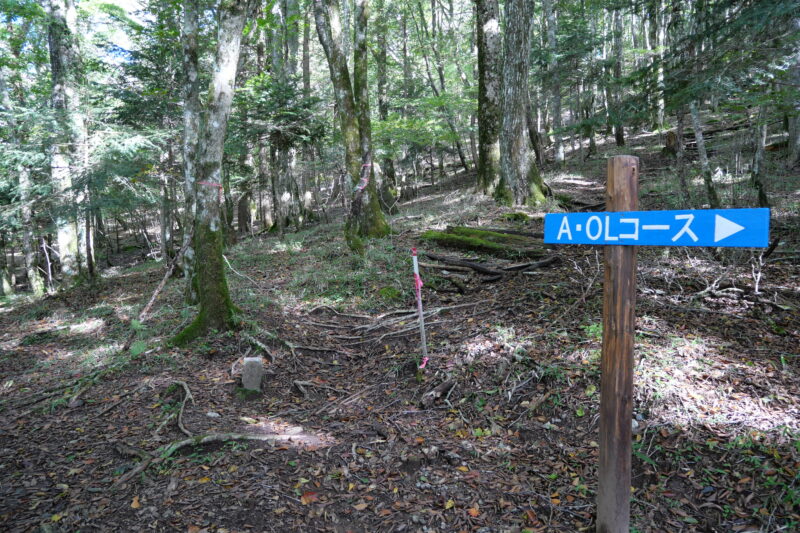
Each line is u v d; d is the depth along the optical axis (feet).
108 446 14.05
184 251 27.17
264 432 14.51
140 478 12.25
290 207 62.39
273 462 12.87
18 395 18.95
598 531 8.87
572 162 69.97
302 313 25.04
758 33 20.20
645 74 23.57
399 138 62.28
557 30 65.67
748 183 32.53
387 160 77.82
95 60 46.47
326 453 13.29
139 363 20.33
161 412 16.03
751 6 19.75
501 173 43.32
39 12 42.34
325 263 32.63
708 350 15.66
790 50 20.26
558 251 28.30
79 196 40.47
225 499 11.32
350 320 24.00
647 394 13.73
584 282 22.41
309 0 60.54
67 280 47.73
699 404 13.15
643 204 35.63
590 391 14.26
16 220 42.19
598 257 26.12
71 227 47.93
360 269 30.09
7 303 46.96
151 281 42.93
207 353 20.75
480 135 46.65
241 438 13.85
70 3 46.65
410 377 17.56
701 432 12.26
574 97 79.15
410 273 28.30
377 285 27.48
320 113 53.11
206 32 48.08
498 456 12.73
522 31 40.78
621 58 66.69
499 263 28.14
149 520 10.66
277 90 48.37
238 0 21.12
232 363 19.84
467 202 45.19
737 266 22.31
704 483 10.95
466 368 16.87
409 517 10.80
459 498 11.30
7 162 36.68
